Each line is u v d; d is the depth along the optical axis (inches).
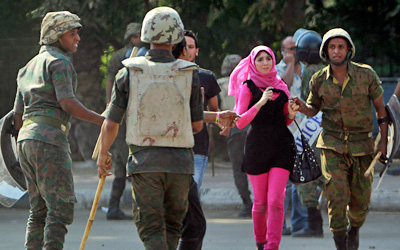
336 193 743.1
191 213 671.1
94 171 1609.3
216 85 793.6
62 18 678.5
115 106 595.5
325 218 1105.4
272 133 768.9
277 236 761.0
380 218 1103.6
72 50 690.8
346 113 742.5
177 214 608.1
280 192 761.6
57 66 659.4
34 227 688.4
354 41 1491.1
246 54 1569.9
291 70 985.5
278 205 761.0
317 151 924.6
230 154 1135.6
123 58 1072.8
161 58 593.0
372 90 743.7
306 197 944.3
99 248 868.0
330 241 922.1
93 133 1672.0
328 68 749.9
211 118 691.4
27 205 1219.9
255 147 772.0
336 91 743.1
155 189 586.2
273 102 768.3
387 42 1487.5
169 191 597.3
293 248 868.0
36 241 688.4
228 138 1131.9
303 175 772.6
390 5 1462.8
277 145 768.3
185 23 1549.0
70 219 666.2
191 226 673.0
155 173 583.2
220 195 1234.6
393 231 986.7
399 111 749.9
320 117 927.0
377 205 1180.5
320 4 1487.5
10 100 1704.0
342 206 744.3
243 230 1002.1
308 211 954.1
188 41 780.0
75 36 688.4
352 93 738.8
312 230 956.0
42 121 660.7
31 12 1567.4
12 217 1130.0
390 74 1509.6
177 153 590.2
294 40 959.6
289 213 1152.2
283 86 778.2
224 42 1552.7
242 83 779.4
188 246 675.4
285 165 768.3
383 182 1320.1
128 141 589.6
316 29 1504.7
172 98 587.2
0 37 1692.9
